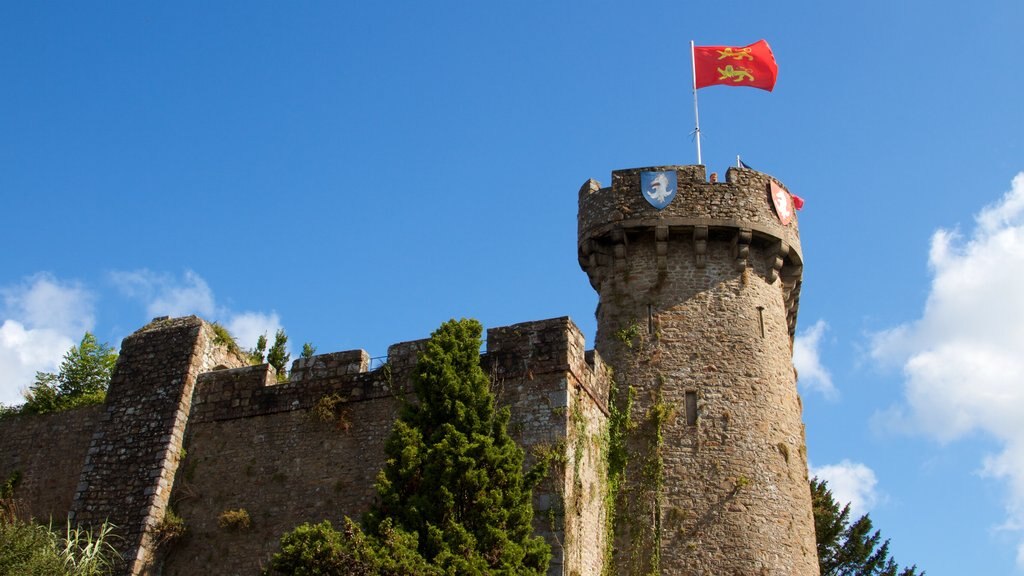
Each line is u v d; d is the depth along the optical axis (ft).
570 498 96.37
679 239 119.14
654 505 107.04
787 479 110.93
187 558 105.91
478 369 98.58
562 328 102.78
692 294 116.67
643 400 112.06
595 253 120.26
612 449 109.81
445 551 85.25
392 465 92.84
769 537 106.63
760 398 112.98
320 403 107.55
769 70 133.39
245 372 113.91
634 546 105.60
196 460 110.83
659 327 115.14
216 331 121.49
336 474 104.68
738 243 118.11
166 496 108.88
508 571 84.89
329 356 111.55
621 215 119.34
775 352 116.78
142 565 104.37
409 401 104.94
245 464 108.78
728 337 114.93
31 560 94.22
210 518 107.04
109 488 109.70
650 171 120.88
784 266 122.31
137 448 111.34
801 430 117.60
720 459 109.19
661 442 109.70
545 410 99.45
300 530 87.76
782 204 122.21
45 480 116.67
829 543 154.51
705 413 111.24
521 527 89.51
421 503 89.45
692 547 105.19
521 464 94.02
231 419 111.86
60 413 120.88
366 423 106.11
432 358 97.55
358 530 87.04
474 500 89.20
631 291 117.70
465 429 93.81
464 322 100.99
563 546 92.99
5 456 120.37
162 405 113.29
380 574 83.46
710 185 119.75
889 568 155.12
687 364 113.50
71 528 108.06
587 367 106.83
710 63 133.49
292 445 107.96
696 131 128.06
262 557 103.09
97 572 100.68
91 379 135.74
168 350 117.08
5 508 114.32
